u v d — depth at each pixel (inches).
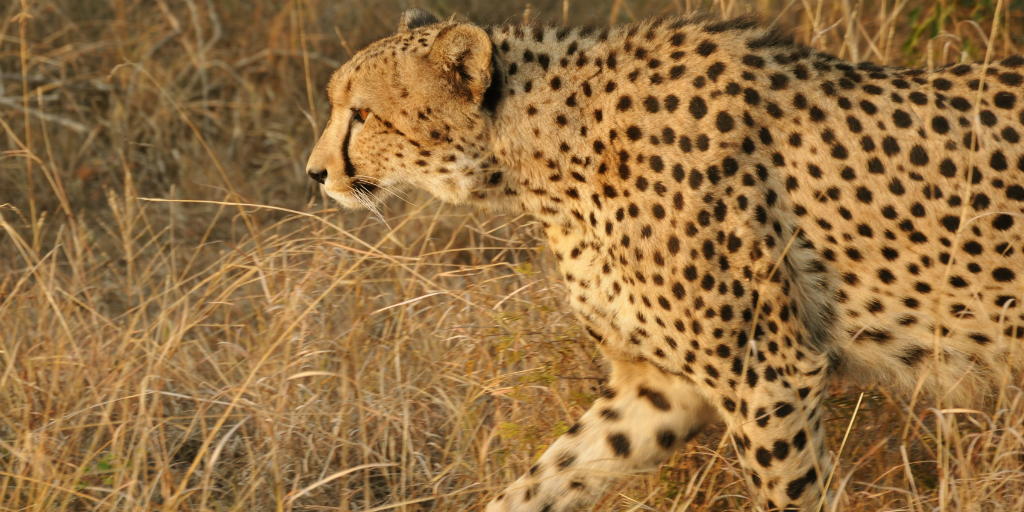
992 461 261.9
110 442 280.5
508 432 284.2
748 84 243.3
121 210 451.5
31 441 281.4
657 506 274.5
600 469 270.5
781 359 241.9
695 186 238.7
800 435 243.8
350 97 269.1
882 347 254.7
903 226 241.1
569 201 259.1
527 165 260.4
